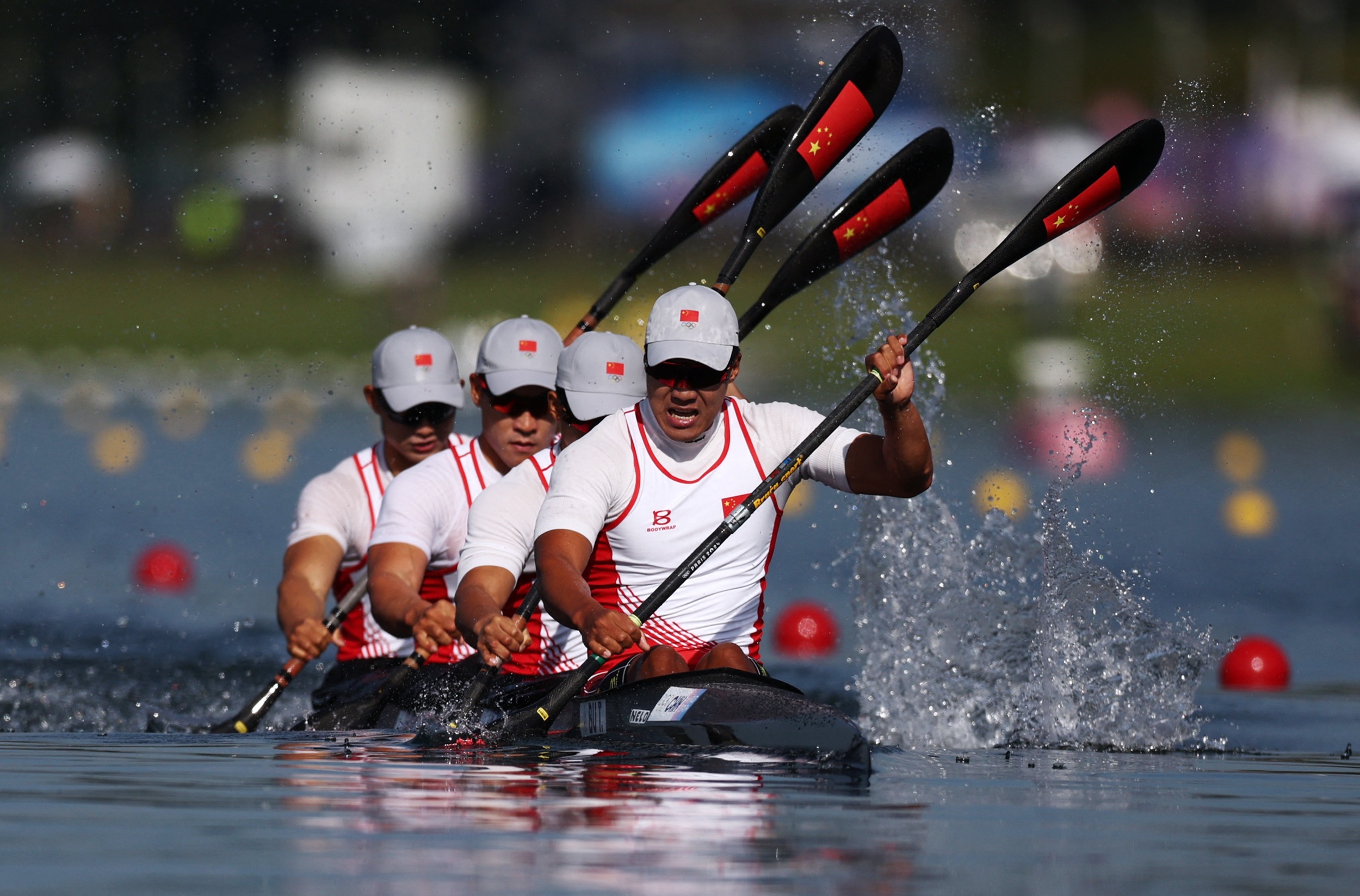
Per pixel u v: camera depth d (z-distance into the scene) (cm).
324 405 9800
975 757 2139
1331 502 6550
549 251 14262
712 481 2222
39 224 13712
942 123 8012
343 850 1362
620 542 2219
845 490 2300
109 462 7400
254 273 13575
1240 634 3759
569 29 14638
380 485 2838
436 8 14462
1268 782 1938
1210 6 17662
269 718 2812
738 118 13788
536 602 2255
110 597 4378
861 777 1834
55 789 1702
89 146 13850
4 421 8769
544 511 2164
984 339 10725
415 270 13112
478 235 14212
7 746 2161
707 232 12069
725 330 2133
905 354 2178
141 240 13688
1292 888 1290
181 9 13975
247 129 13875
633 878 1262
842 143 2805
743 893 1220
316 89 13762
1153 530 5697
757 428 2267
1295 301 12019
